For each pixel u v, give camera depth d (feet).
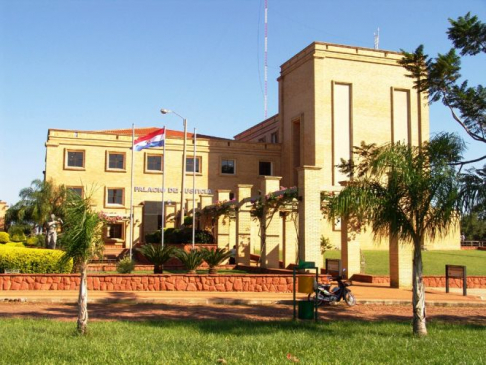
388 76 153.58
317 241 74.95
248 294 60.64
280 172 165.58
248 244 97.04
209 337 34.91
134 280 62.69
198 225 130.11
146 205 151.74
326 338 35.53
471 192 37.96
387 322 44.68
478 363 29.04
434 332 39.78
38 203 133.28
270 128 180.96
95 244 37.35
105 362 27.58
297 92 157.89
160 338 34.27
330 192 76.74
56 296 55.31
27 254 67.72
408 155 39.81
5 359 27.86
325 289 56.18
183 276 63.31
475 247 156.66
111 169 150.71
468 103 53.62
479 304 58.80
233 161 162.81
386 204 39.34
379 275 77.51
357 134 148.87
